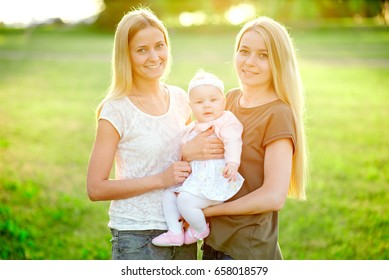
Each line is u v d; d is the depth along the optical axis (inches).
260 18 135.4
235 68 137.9
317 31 1565.0
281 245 229.9
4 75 800.9
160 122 132.7
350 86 670.5
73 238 237.5
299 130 129.8
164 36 135.1
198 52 1095.6
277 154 125.3
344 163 342.6
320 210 265.9
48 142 408.5
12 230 236.7
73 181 313.4
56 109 548.7
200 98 134.0
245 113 133.4
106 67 901.2
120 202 132.0
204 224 129.9
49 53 1120.2
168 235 130.3
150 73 130.4
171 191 133.3
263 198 123.1
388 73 773.9
